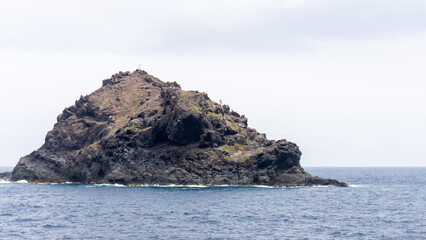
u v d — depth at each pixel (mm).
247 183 192500
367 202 144250
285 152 196875
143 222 102625
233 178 193000
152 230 93250
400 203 143625
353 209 126625
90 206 129750
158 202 138125
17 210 122438
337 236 88750
